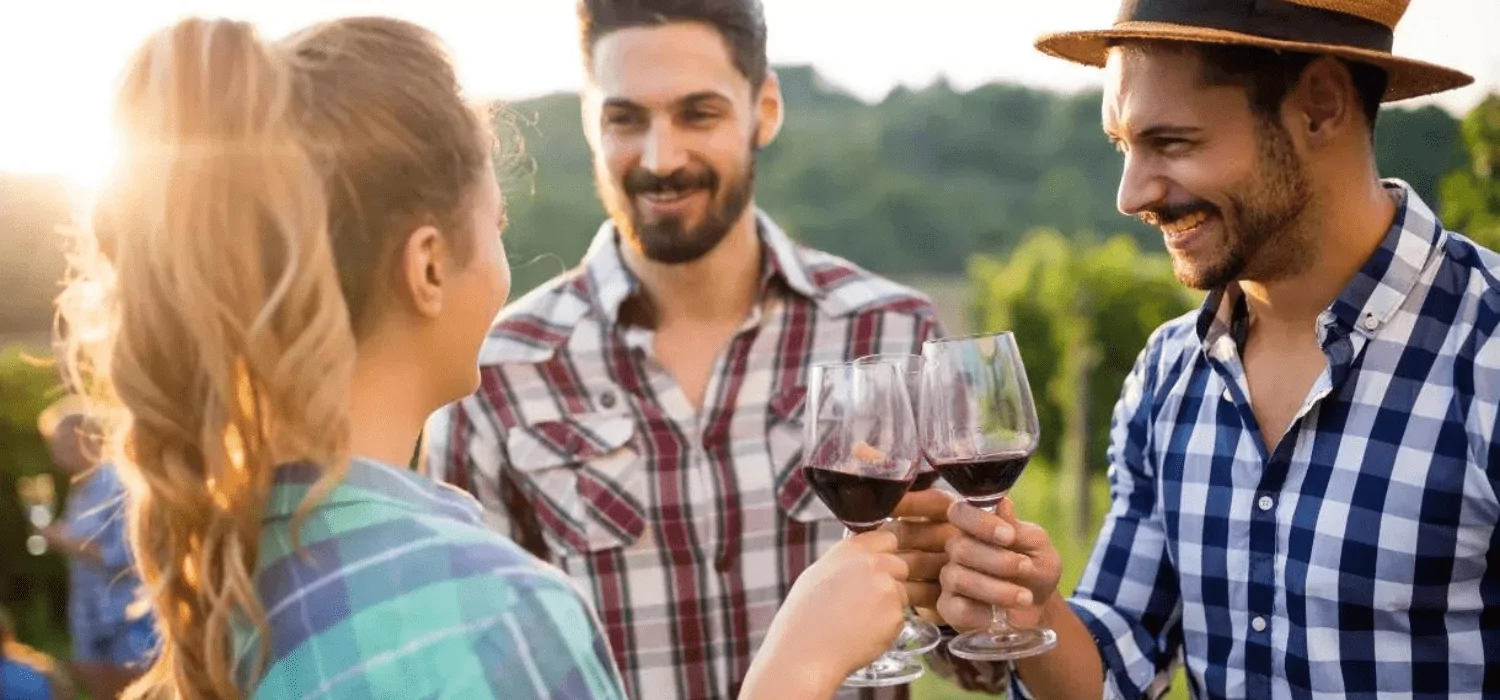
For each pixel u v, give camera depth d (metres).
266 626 1.08
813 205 32.19
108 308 1.15
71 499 4.84
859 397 1.63
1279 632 1.76
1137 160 1.68
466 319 1.21
